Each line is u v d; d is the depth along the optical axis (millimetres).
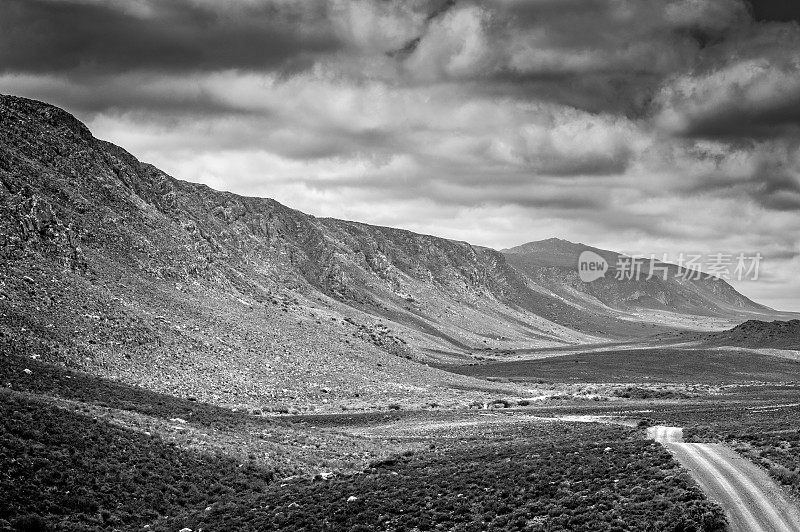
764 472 51469
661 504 44875
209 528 49438
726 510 43781
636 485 49438
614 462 56656
